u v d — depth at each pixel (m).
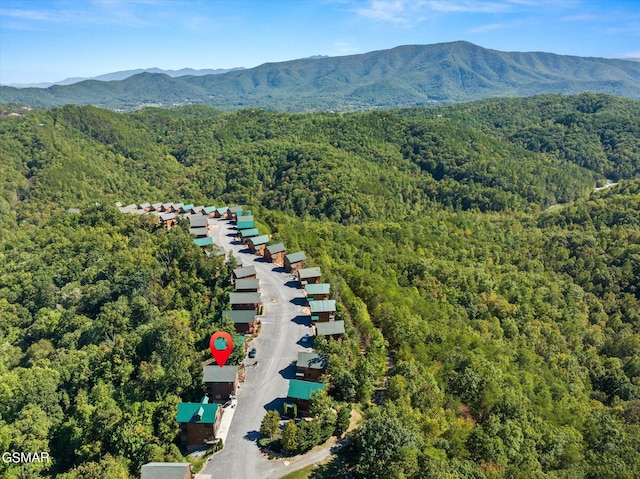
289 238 196.25
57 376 106.88
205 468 78.56
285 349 115.69
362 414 92.62
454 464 74.38
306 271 151.75
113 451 81.19
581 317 197.00
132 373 107.38
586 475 90.69
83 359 111.44
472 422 96.69
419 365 106.38
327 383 98.31
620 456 99.50
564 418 111.06
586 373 153.38
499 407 99.31
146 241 188.88
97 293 152.12
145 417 84.56
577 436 104.00
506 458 84.81
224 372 96.19
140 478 74.00
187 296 145.12
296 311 136.38
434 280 191.50
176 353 101.69
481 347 133.25
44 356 132.75
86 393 102.69
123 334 121.31
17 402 98.50
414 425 81.62
